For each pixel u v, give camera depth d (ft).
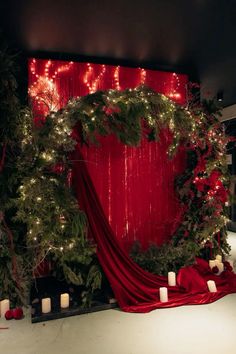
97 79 12.25
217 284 11.27
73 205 9.53
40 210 9.19
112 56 12.09
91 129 9.29
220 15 9.00
